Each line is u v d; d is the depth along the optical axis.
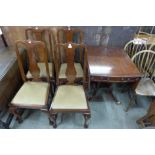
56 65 1.65
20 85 1.97
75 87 1.67
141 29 2.15
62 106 1.46
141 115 1.92
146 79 1.89
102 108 2.00
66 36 1.89
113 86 2.38
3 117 1.82
